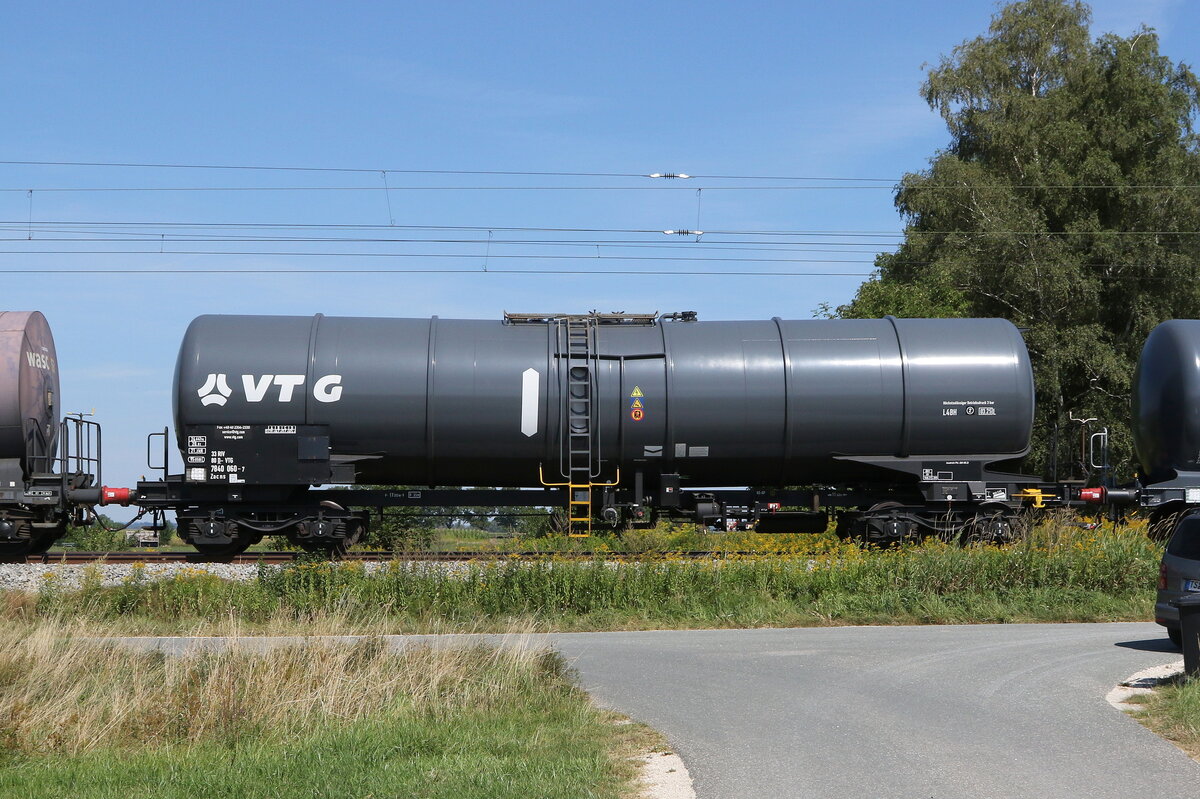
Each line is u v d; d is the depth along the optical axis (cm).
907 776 765
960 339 2214
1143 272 4397
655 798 721
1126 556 1797
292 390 2100
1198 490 2273
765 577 1748
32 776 789
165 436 2158
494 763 782
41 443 2272
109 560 2220
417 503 2238
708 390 2147
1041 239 4388
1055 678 1124
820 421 2158
